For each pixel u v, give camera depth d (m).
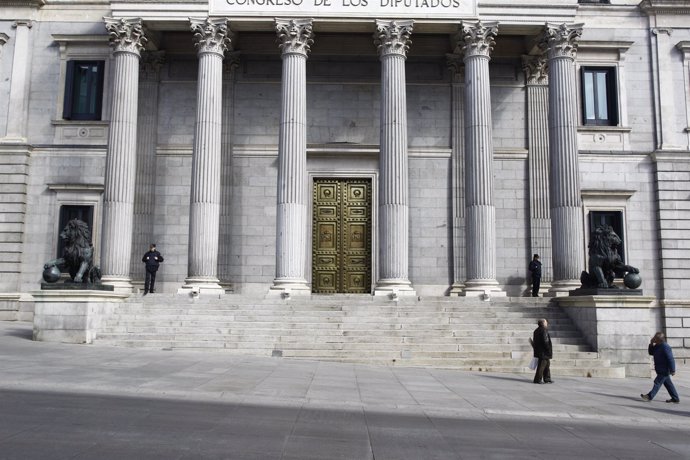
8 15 33.97
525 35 31.58
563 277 27.91
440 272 33.00
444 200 33.56
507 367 21.25
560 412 13.91
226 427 10.67
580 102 33.88
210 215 28.22
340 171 33.75
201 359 19.92
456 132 33.78
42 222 32.88
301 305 25.81
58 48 34.03
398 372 19.48
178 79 34.09
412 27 29.12
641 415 14.18
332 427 11.16
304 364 20.09
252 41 33.38
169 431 10.15
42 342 23.03
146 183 33.00
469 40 29.14
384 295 27.12
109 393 13.47
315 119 34.12
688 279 32.56
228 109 33.72
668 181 33.22
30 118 33.69
